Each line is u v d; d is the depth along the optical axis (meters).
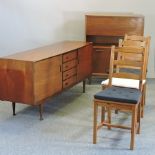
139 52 3.16
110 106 2.90
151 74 5.61
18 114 3.85
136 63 3.18
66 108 4.07
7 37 5.85
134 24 4.99
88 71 4.83
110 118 3.40
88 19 5.09
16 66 3.44
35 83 3.41
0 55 5.83
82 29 5.62
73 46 4.45
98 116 3.76
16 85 3.50
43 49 4.19
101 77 5.40
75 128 3.42
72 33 5.66
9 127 3.45
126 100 2.81
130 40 3.95
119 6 5.44
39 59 3.45
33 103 3.46
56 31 5.70
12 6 5.70
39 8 5.63
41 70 3.49
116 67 3.58
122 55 3.56
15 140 3.12
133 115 2.84
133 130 2.88
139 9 5.41
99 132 3.30
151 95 4.59
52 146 2.99
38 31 5.74
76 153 2.85
